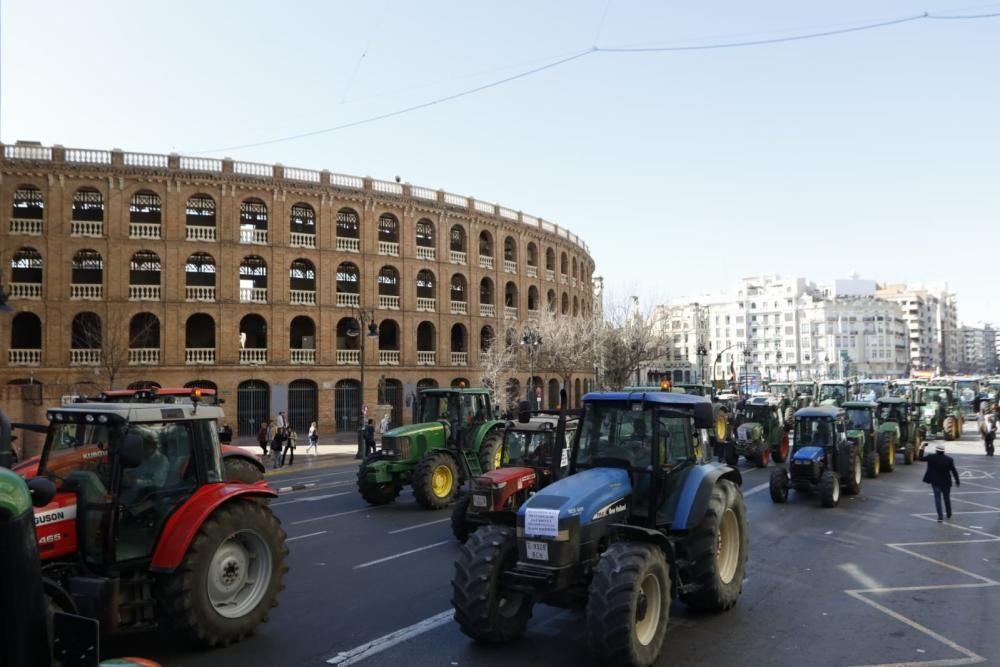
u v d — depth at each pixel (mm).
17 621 3195
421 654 7699
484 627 7625
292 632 8453
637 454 8398
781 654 7570
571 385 62219
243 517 8297
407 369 46656
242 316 40875
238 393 41062
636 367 55594
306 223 45219
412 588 10422
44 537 7039
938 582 10570
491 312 52125
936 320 193625
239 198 41219
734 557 9414
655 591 7305
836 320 148375
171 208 39438
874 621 8719
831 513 16797
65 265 37562
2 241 36656
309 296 43219
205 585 7781
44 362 36938
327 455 33625
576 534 7320
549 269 59812
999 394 53250
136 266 41281
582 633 8375
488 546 7871
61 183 37688
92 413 7551
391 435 18281
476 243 51312
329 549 13211
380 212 46125
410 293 47094
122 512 7469
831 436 19094
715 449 9984
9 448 8500
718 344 161000
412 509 17922
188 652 7801
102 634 7027
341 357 44281
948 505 15812
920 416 36156
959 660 7402
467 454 18922
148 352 38531
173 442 8133
